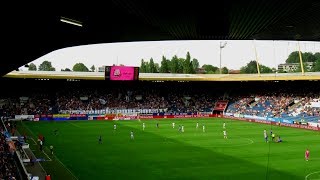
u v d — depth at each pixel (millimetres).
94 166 36344
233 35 21453
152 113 96062
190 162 38625
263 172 34375
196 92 109562
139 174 33250
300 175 33469
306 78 82688
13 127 64750
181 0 13625
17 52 27859
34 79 89250
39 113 85312
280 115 84250
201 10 15133
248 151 45688
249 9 14812
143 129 68625
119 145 49625
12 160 34031
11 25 16984
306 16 16047
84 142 51844
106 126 73562
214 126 75438
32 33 20203
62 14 16234
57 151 44312
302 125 73438
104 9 15352
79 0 13695
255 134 62469
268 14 15633
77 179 31203
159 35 22359
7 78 84062
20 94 93062
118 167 36000
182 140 54719
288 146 49844
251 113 91688
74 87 99812
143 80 96125
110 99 98562
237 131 66688
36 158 39312
